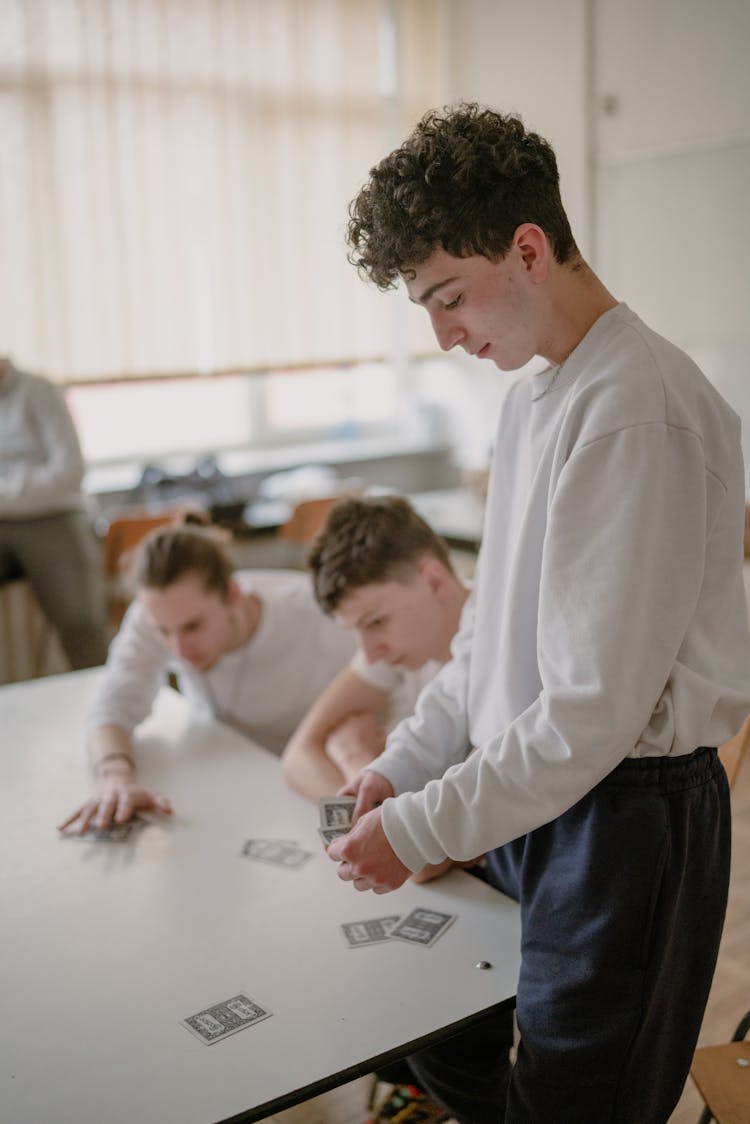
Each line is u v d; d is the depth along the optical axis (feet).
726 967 8.11
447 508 14.88
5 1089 3.65
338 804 4.72
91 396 16.02
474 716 4.62
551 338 3.96
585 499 3.65
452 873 5.01
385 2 17.37
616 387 3.68
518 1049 4.00
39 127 14.55
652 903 3.73
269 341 17.07
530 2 15.88
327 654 7.53
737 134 13.34
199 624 6.86
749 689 3.99
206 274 16.28
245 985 4.18
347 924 4.59
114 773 6.16
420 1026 3.90
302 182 17.02
